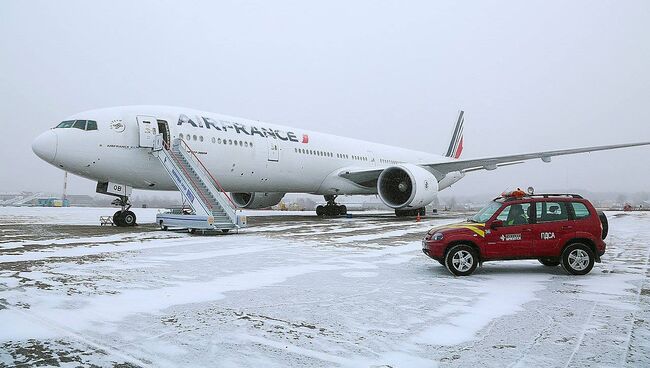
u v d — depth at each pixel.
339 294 5.57
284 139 19.28
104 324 4.20
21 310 4.62
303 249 9.83
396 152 28.44
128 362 3.29
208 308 4.82
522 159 20.00
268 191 20.11
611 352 3.56
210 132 15.95
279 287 5.93
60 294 5.30
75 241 10.85
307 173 20.62
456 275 6.95
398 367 3.24
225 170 16.58
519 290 5.91
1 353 3.44
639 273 7.24
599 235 7.14
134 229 14.53
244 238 12.02
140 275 6.58
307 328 4.17
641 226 18.28
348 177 22.12
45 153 13.01
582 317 4.59
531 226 7.12
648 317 4.59
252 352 3.53
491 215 7.34
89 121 13.72
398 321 4.43
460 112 35.06
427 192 19.02
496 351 3.59
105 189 14.97
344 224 18.02
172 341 3.76
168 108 15.54
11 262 7.63
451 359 3.41
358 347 3.67
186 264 7.62
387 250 9.75
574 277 6.89
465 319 4.51
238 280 6.34
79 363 3.26
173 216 13.52
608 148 18.09
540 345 3.73
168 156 14.20
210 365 3.25
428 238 7.34
